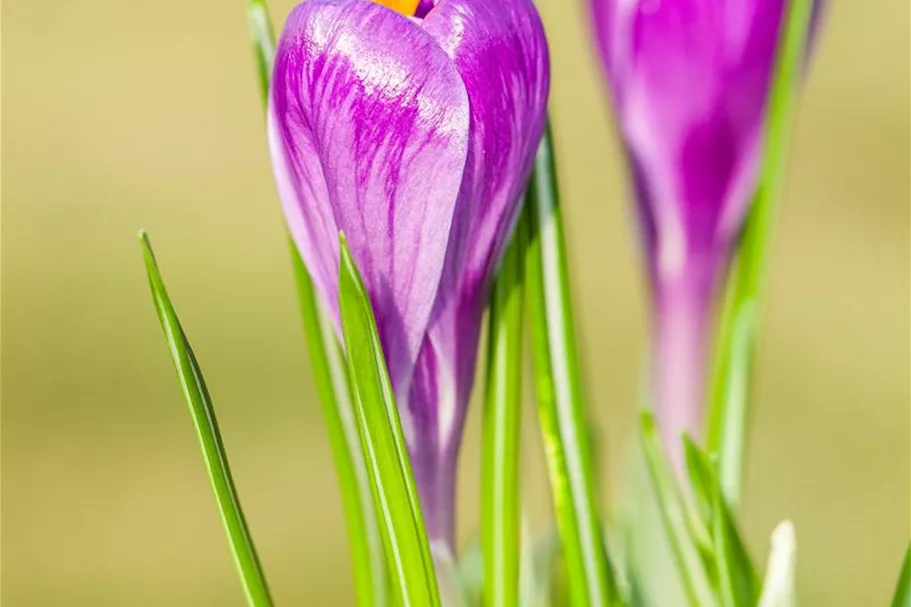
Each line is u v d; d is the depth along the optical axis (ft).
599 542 1.23
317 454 3.46
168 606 3.03
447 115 1.10
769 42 1.27
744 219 1.31
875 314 3.91
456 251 1.14
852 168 4.57
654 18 1.26
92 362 3.89
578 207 4.34
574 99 4.74
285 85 1.11
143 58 5.38
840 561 2.78
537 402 1.22
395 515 1.14
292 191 1.14
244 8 5.28
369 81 1.10
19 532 3.30
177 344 1.14
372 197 1.12
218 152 4.79
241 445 3.46
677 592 1.36
